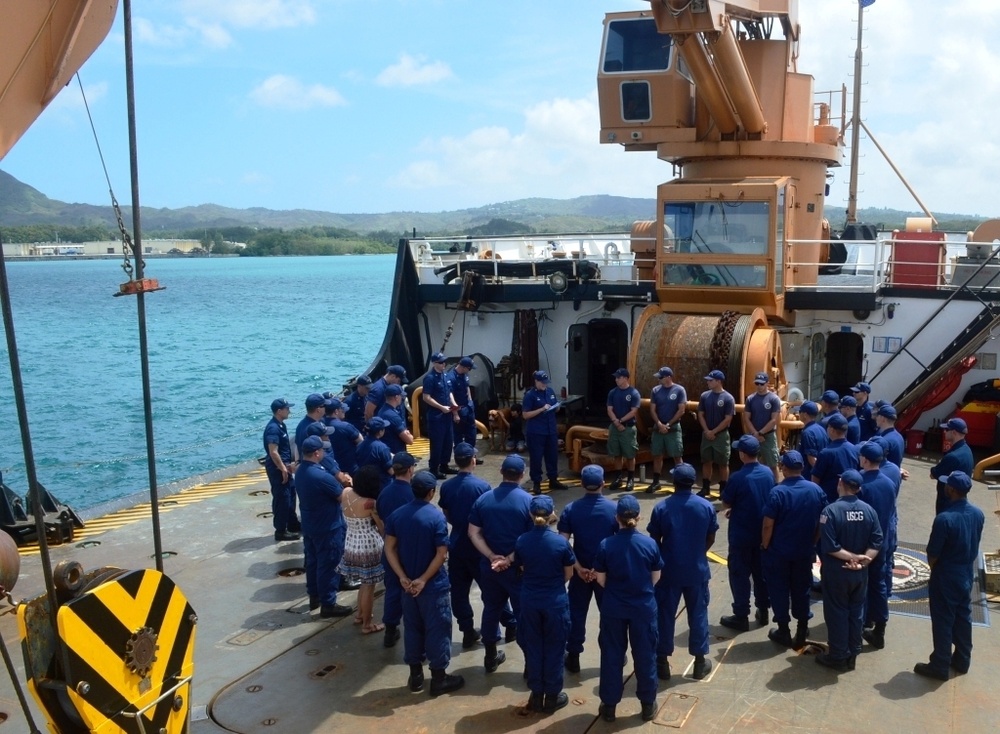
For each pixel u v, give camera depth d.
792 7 14.93
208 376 39.06
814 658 7.63
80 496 19.41
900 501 12.12
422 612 7.08
